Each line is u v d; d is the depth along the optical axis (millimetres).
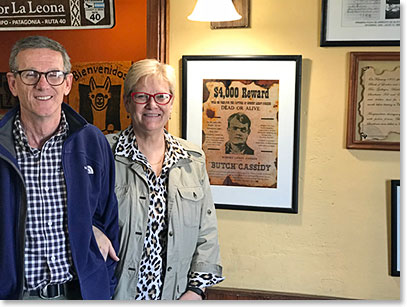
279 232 2783
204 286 2160
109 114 3926
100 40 3928
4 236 1613
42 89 1617
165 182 2111
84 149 1793
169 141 2180
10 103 4102
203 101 2771
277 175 2744
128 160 2078
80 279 1704
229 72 2730
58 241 1689
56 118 1723
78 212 1717
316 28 2656
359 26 2607
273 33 2691
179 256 2102
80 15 2840
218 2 2447
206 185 2246
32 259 1658
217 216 2838
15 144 1683
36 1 2854
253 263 2818
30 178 1669
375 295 2727
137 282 2033
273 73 2693
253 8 2697
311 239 2758
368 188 2695
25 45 1631
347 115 2672
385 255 2705
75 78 3967
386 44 2588
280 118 2711
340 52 2652
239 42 2723
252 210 2777
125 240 2033
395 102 2623
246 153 2764
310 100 2701
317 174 2730
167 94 2047
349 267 2740
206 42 2750
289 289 2797
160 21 2734
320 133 2709
